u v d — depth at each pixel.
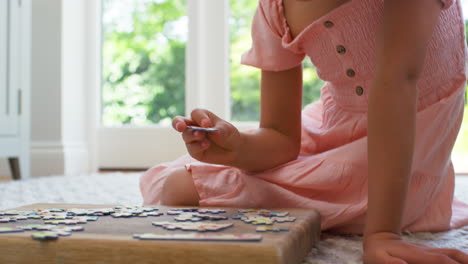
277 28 1.00
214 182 1.05
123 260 0.63
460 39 0.99
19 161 2.56
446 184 1.07
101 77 3.21
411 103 0.75
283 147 1.05
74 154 2.99
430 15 0.77
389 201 0.73
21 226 0.72
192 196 1.05
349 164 0.96
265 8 1.01
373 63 0.95
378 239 0.73
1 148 2.44
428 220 1.04
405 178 0.74
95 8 3.15
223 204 1.03
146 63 3.18
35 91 2.92
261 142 1.02
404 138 0.74
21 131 2.58
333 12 0.91
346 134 1.05
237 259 0.61
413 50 0.75
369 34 0.92
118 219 0.80
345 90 1.02
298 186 1.00
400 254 0.69
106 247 0.64
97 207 0.94
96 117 3.16
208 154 0.96
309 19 0.95
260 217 0.82
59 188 2.02
